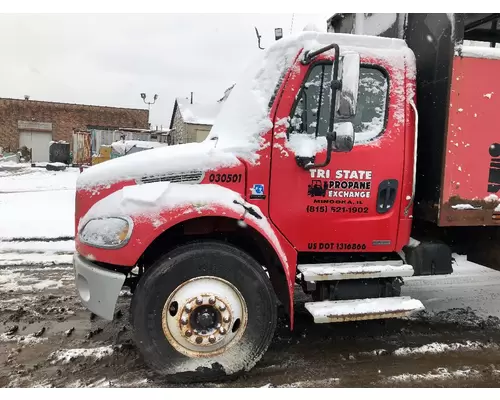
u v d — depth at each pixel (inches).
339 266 143.5
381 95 141.9
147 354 123.5
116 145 751.7
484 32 209.3
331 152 129.0
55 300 193.2
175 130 1294.3
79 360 141.3
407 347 154.3
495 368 141.1
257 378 132.4
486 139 144.5
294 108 135.0
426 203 150.4
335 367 140.0
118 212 123.3
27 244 288.7
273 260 140.3
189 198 124.8
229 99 161.5
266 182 133.6
